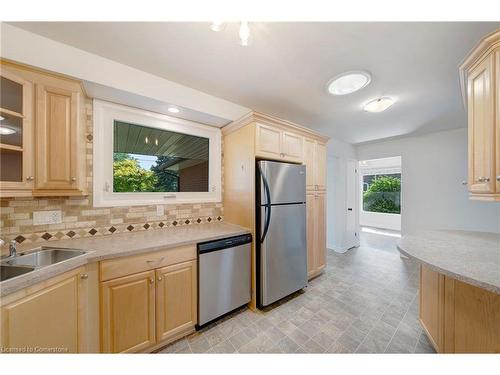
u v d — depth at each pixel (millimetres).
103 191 1836
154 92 1813
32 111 1312
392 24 1246
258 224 2125
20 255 1315
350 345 1595
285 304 2195
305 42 1406
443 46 1428
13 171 1296
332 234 4195
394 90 2059
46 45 1364
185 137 2410
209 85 1991
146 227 2047
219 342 1625
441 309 1376
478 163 1219
